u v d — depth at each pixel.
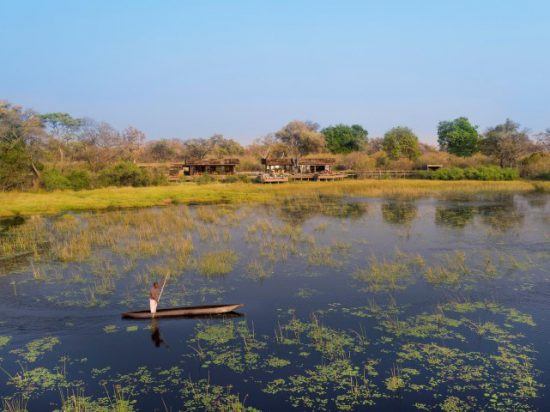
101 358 10.95
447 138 102.38
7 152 46.59
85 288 16.19
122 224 29.08
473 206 38.06
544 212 33.62
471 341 11.52
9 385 9.80
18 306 14.38
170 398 9.23
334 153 105.19
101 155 69.44
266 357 10.89
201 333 12.23
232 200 44.12
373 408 8.74
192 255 20.94
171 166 71.38
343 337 11.90
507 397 9.03
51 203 38.38
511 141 72.81
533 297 14.66
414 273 17.62
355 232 26.41
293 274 17.77
